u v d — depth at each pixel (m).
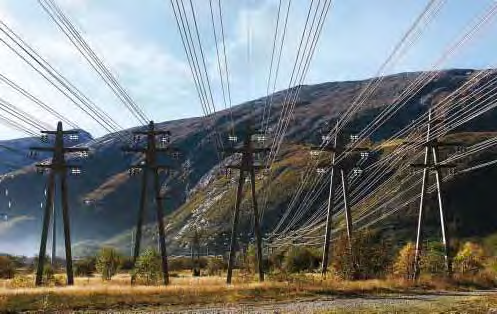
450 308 28.91
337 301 35.66
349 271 54.19
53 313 28.95
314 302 35.06
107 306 31.94
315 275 60.16
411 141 56.62
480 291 45.38
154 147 58.91
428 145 54.03
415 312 27.05
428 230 147.38
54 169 51.69
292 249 90.56
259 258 55.12
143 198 59.06
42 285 49.91
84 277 75.81
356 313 26.84
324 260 56.78
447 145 53.97
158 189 57.25
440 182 54.31
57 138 52.09
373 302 34.69
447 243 53.50
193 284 49.41
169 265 125.94
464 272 57.16
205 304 33.72
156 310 30.73
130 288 38.19
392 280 49.06
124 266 93.56
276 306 32.53
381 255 55.50
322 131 62.28
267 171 62.06
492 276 52.62
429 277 51.34
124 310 30.64
